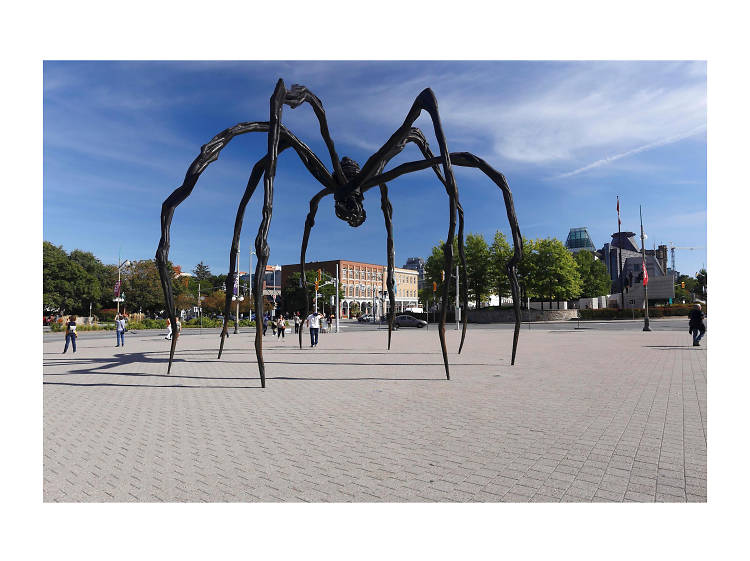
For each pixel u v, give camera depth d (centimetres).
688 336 2744
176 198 1110
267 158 1062
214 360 1662
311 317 2345
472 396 915
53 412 794
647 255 11300
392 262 1898
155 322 5716
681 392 932
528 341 2583
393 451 559
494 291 6462
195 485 457
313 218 1747
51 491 445
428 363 1513
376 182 1284
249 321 6381
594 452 545
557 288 5859
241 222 1382
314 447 578
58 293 6594
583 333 3319
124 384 1099
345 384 1081
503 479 463
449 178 1100
